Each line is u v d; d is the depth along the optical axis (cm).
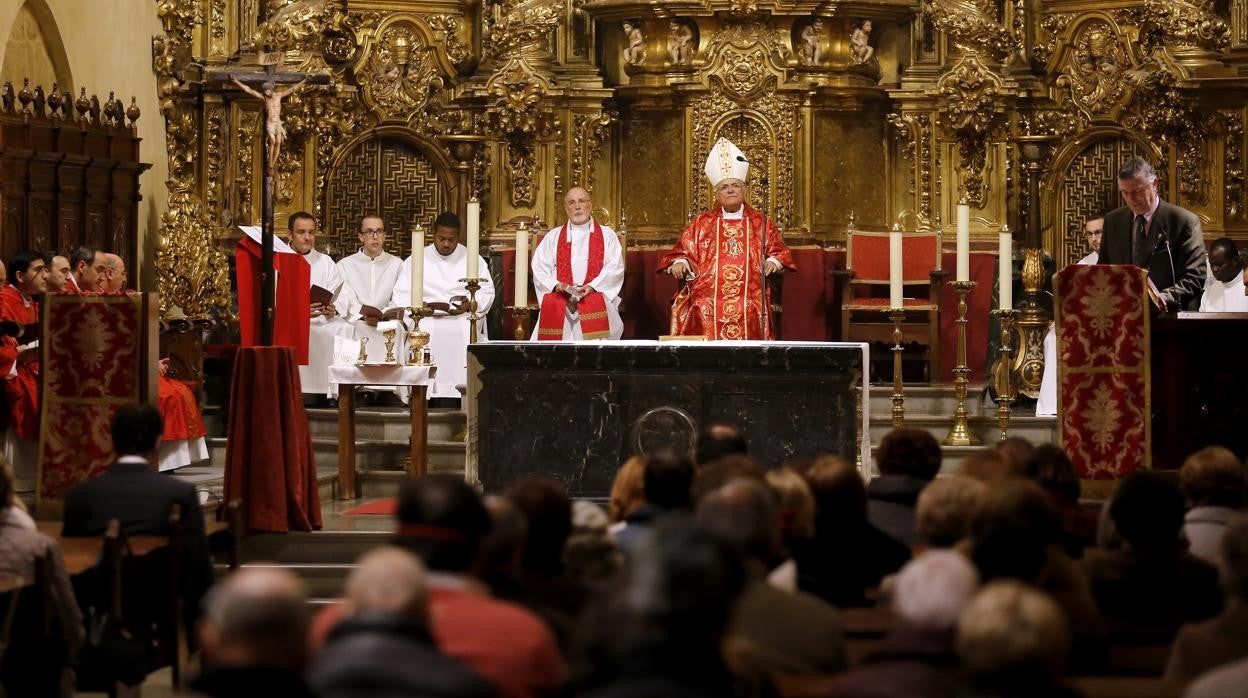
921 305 2930
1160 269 2167
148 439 1591
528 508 1100
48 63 2708
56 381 2005
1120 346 2055
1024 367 2775
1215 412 2081
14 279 2308
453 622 917
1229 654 987
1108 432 2061
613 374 2192
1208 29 3056
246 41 3075
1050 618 753
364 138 3153
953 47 3147
